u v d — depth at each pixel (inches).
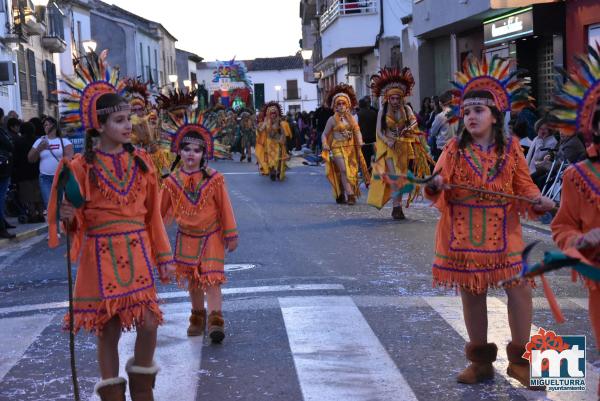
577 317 298.0
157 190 209.5
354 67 1745.8
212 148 284.0
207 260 280.1
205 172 283.9
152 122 478.3
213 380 241.9
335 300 331.9
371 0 1510.8
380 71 582.2
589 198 176.1
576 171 178.1
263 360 258.8
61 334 299.1
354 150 685.3
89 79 203.9
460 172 224.4
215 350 271.3
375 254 438.3
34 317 326.3
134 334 289.4
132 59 2472.9
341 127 679.7
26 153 632.4
